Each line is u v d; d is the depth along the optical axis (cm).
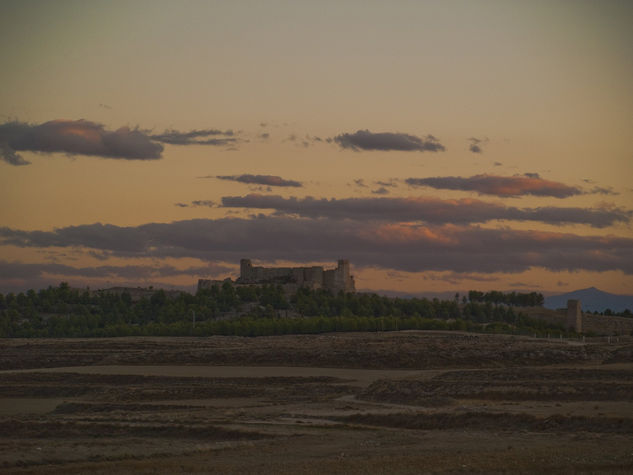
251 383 16825
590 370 14988
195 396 15212
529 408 11456
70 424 11288
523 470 7406
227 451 9088
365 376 17775
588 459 7881
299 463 8131
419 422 10962
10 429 11188
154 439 10350
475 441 9331
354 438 9850
